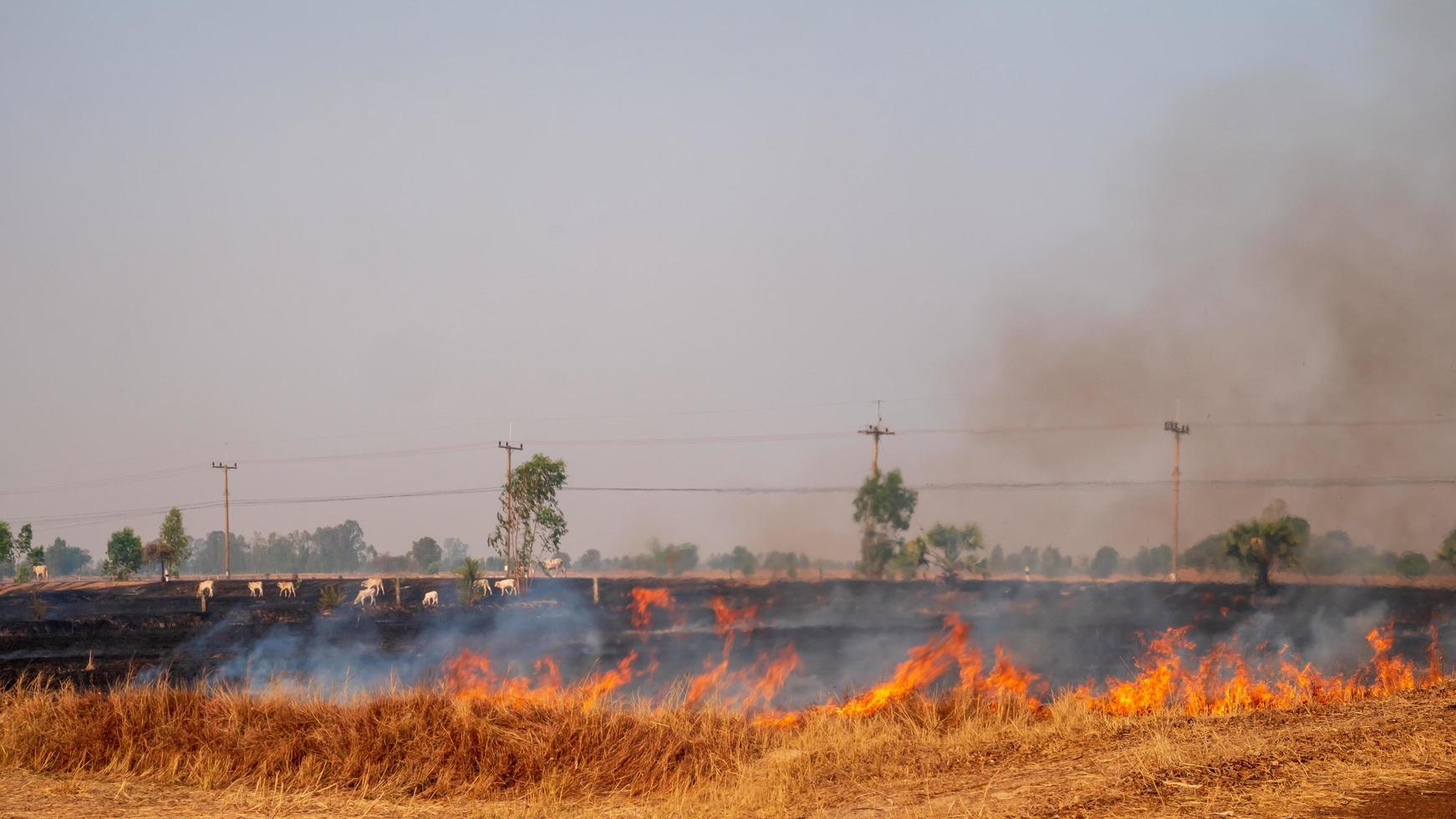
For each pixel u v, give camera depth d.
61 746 15.30
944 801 11.83
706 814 12.20
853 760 14.41
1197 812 10.11
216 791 13.73
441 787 14.11
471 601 59.72
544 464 67.19
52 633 44.50
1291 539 65.62
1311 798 10.34
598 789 14.16
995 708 17.14
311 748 15.14
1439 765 11.31
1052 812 10.65
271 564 188.62
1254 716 15.32
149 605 59.31
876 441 81.12
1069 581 79.06
